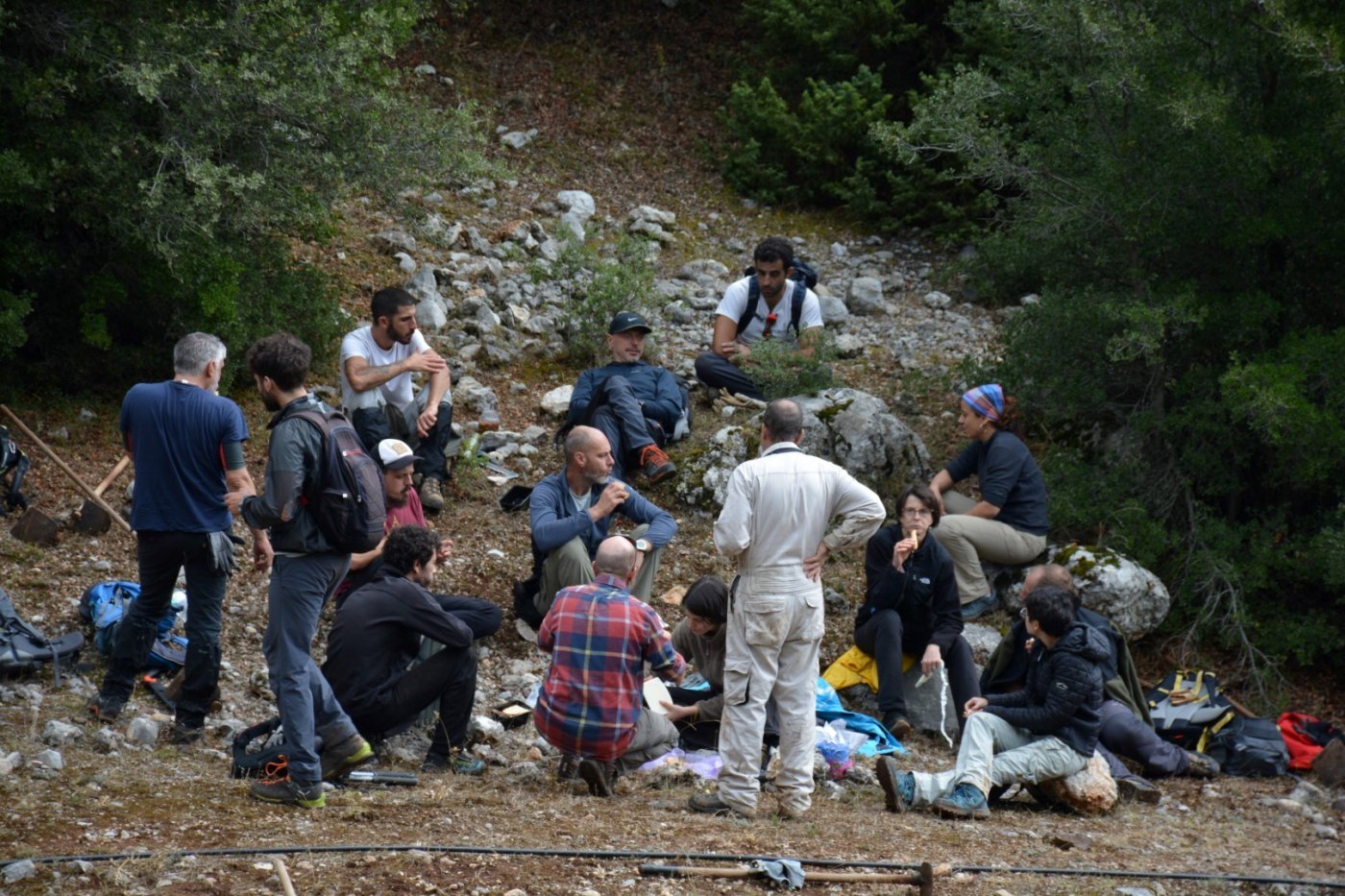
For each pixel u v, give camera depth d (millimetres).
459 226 22672
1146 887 9789
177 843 8906
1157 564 16859
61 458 15828
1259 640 15977
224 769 10859
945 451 18641
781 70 27141
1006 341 18281
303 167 16766
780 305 18734
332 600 14195
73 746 10859
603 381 17516
